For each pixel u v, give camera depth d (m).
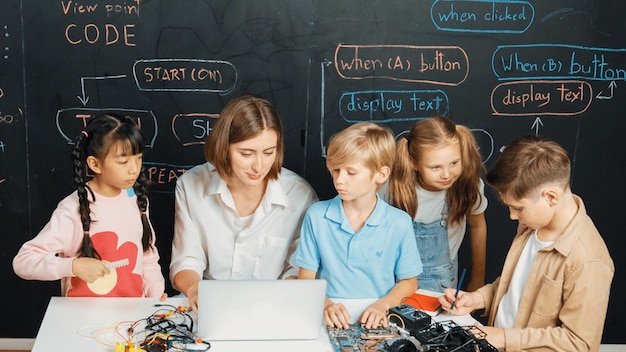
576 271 1.50
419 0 2.42
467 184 2.07
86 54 2.42
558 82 2.51
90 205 1.78
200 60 2.44
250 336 1.48
